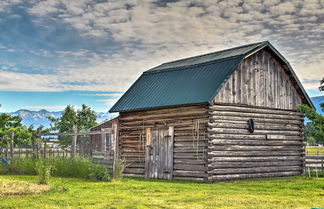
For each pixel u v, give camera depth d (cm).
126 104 2662
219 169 2223
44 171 1870
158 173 2431
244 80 2417
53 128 4531
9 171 2438
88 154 2448
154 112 2519
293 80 2683
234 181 2242
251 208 1308
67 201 1384
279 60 2605
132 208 1277
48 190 1612
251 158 2395
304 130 2458
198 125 2253
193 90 2308
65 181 2006
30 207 1262
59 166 2280
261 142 2467
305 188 1894
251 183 2119
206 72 2394
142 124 2586
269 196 1595
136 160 2597
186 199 1477
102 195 1549
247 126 2397
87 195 1538
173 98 2366
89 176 2127
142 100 2577
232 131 2312
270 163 2502
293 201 1471
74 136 2420
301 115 2738
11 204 1302
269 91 2558
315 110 2577
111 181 2061
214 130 2225
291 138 2653
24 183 1753
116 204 1345
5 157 2639
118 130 2736
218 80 2244
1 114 3080
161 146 2441
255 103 2464
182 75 2530
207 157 2184
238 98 2369
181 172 2308
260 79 2512
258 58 2519
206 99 2156
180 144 2338
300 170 2691
